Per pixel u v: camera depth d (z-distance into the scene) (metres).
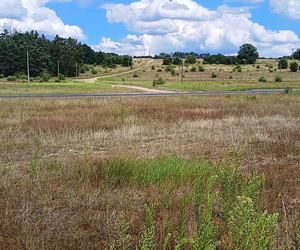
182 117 20.25
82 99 34.25
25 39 143.50
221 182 6.55
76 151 11.83
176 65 174.50
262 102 30.77
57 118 18.83
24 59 132.25
